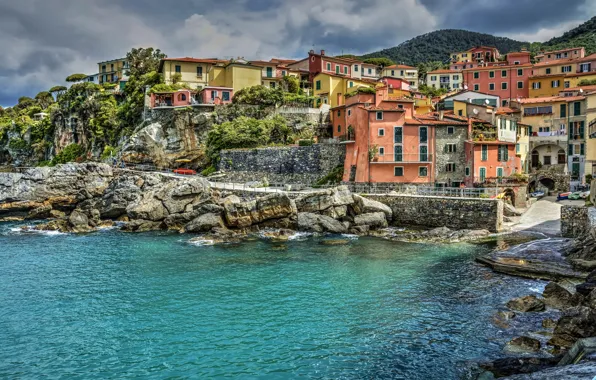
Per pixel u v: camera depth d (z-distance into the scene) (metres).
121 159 87.00
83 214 62.34
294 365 22.11
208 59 103.19
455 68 147.25
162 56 114.81
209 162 81.94
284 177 72.69
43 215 72.94
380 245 47.44
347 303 30.19
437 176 64.62
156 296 32.31
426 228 55.50
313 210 56.94
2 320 28.47
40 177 74.81
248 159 75.81
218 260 42.09
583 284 28.08
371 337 24.86
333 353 23.19
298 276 36.50
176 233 56.44
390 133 64.38
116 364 22.67
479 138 64.69
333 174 68.81
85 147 104.25
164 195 61.38
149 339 25.34
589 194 57.66
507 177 63.12
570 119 79.25
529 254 38.50
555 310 27.23
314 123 84.00
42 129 120.06
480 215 51.78
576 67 101.62
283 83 95.62
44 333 26.47
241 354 23.34
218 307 29.88
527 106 83.19
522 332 24.38
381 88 71.94
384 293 32.00
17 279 37.16
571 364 16.48
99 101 103.75
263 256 43.41
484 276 35.12
